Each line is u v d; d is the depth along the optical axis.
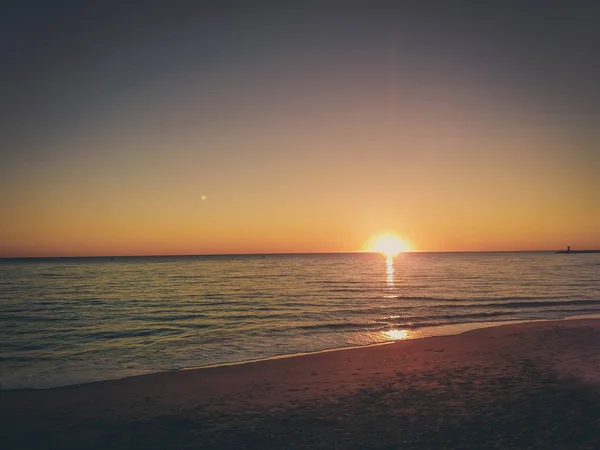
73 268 109.81
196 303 32.75
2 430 8.66
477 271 77.06
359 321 23.73
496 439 7.59
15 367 14.48
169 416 9.38
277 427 8.55
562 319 23.81
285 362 14.55
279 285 49.59
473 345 16.55
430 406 9.52
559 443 7.38
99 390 11.49
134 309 29.58
